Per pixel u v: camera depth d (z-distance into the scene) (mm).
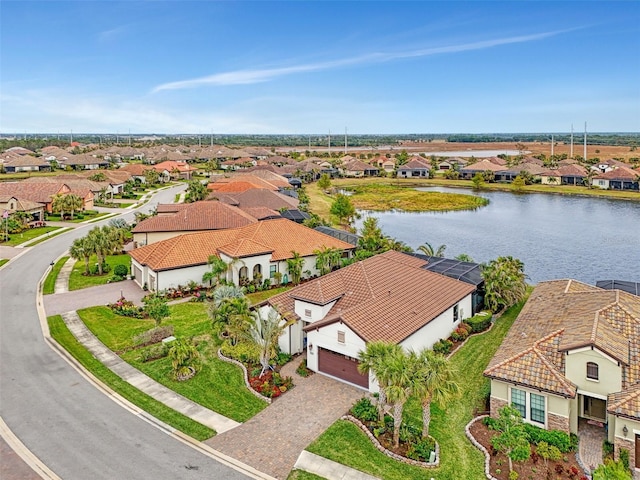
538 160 190625
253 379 30547
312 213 91875
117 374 31531
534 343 27203
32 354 34438
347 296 34938
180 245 50688
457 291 38719
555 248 74500
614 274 61250
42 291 48625
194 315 42469
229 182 111562
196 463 22641
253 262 49469
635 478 21438
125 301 44438
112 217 92500
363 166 178375
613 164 164250
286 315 34062
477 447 23812
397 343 29125
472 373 31797
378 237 59500
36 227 81312
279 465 22531
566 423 24016
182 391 29453
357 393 29234
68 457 23047
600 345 23703
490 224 94062
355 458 22984
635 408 21797
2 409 27188
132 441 24328
